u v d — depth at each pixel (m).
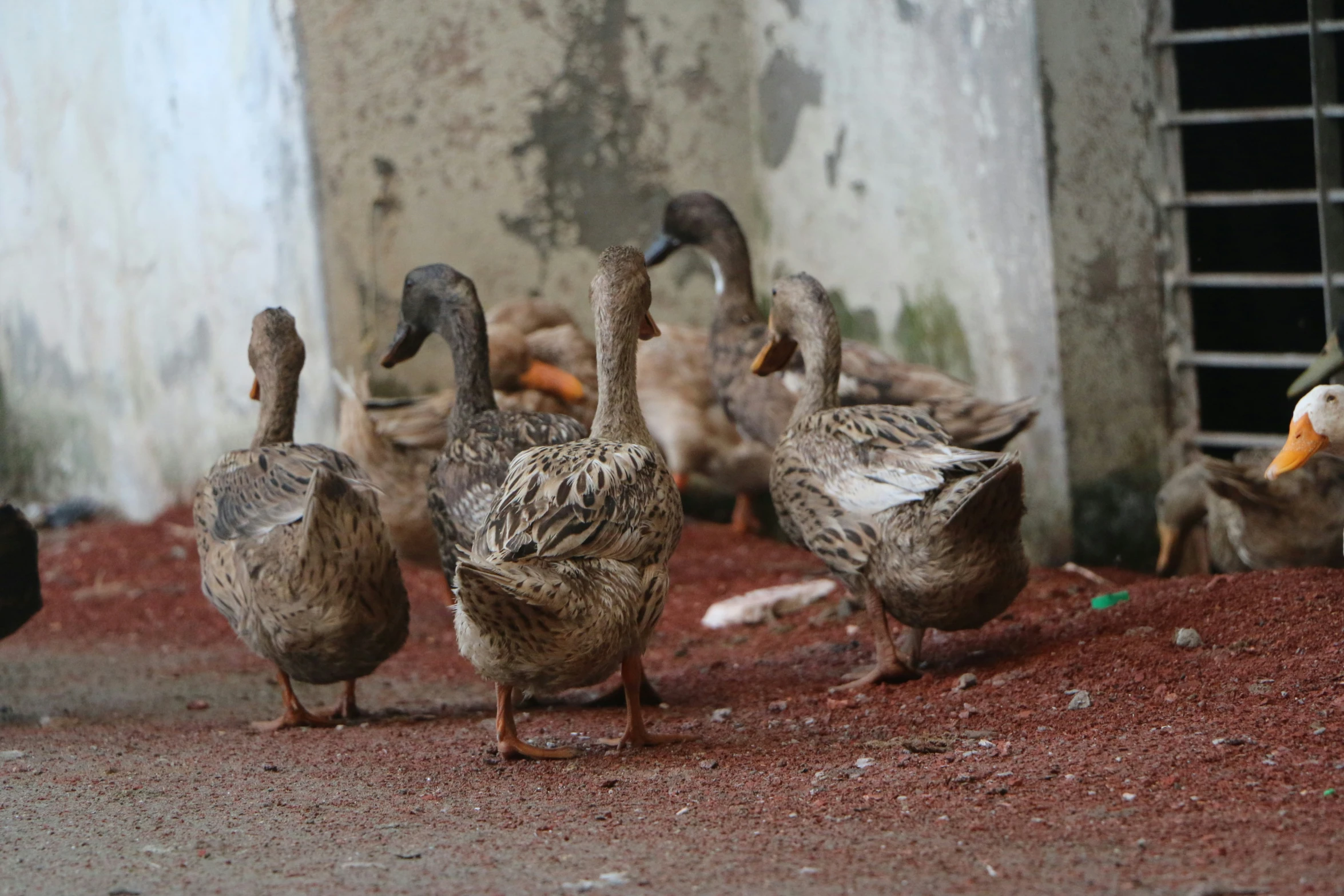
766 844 4.14
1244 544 7.45
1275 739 4.78
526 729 6.26
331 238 10.88
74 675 8.27
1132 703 5.45
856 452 6.17
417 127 11.19
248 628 6.05
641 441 6.17
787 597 8.97
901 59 10.46
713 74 12.16
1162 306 9.62
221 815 4.80
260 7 11.02
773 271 12.19
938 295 10.36
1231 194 9.27
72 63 14.10
